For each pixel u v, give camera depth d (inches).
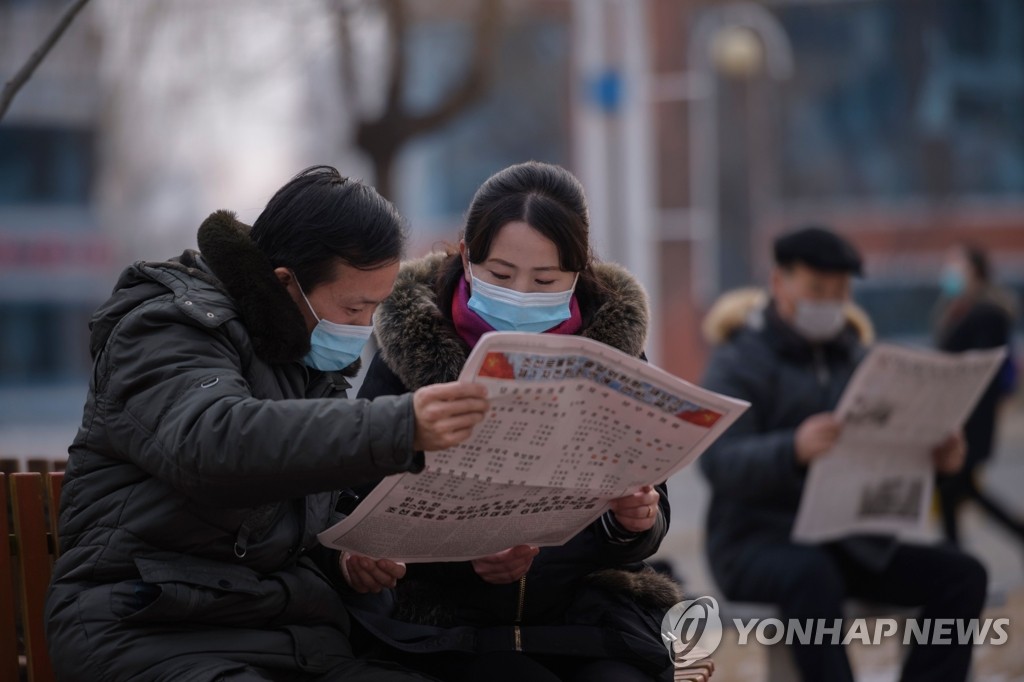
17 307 2418.8
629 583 322.7
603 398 260.2
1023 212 2226.9
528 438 259.3
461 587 318.7
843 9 2212.1
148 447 252.7
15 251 2381.9
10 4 1802.4
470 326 308.8
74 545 266.1
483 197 308.5
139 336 261.0
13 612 306.3
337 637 282.8
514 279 302.4
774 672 475.2
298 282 276.7
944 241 2233.0
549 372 250.2
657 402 261.6
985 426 826.8
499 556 303.0
